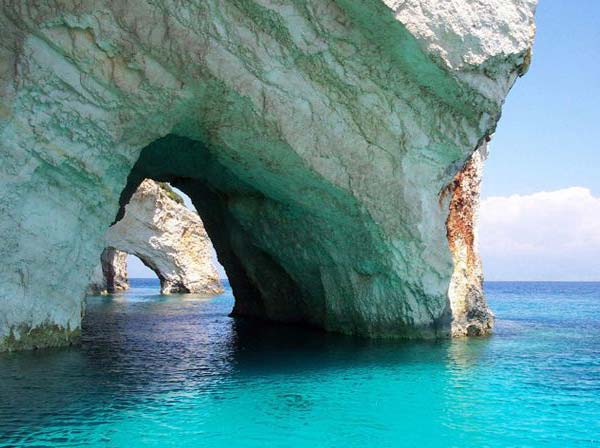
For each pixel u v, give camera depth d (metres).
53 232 12.24
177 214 47.62
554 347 16.05
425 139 14.65
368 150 14.26
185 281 48.38
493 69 13.90
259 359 13.48
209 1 11.56
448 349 15.05
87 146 12.02
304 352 14.52
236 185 18.16
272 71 12.56
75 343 13.46
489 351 14.95
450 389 10.62
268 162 14.16
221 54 12.04
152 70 11.80
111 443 7.38
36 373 10.84
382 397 9.96
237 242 22.50
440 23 12.98
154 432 7.84
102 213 13.15
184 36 11.66
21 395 9.42
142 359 13.27
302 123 13.29
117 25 11.23
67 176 12.13
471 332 17.91
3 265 11.74
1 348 12.18
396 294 16.12
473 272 18.23
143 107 12.18
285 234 18.09
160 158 18.28
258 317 25.61
